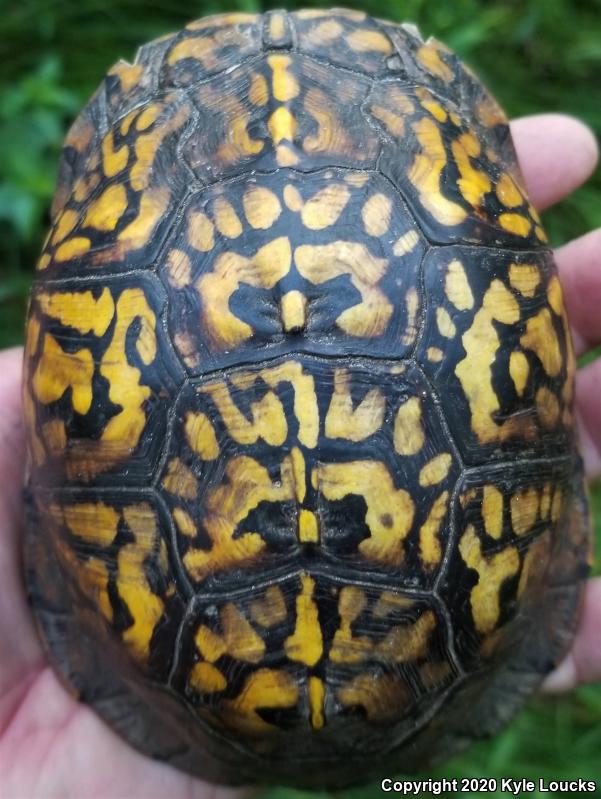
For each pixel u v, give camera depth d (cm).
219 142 13
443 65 15
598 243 18
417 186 13
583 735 21
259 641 12
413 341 12
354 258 12
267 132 13
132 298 12
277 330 12
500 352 12
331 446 12
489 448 12
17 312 24
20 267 24
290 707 12
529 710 21
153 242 12
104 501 12
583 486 15
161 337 12
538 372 13
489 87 26
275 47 14
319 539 11
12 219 23
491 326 12
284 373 12
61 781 16
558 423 13
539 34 26
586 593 17
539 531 13
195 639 12
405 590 12
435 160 13
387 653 12
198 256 12
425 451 12
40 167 23
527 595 13
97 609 13
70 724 16
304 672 12
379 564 12
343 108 13
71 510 13
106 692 15
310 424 12
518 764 20
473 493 12
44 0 25
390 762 14
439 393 12
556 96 26
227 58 14
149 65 15
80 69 25
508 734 20
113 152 14
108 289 12
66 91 24
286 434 12
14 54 25
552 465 13
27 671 16
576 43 26
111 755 16
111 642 13
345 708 12
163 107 14
